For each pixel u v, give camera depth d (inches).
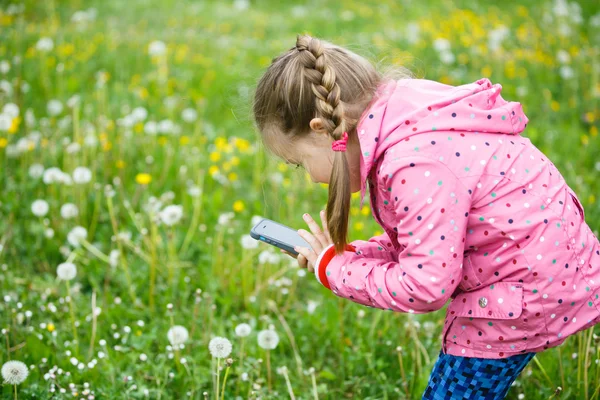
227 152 173.0
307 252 80.6
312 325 117.3
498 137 72.6
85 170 137.1
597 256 74.8
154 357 109.9
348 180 70.2
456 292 76.5
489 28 275.4
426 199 67.1
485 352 74.3
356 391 105.1
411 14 302.8
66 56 218.4
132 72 220.5
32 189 149.4
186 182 157.0
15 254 133.0
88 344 111.6
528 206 70.3
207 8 307.6
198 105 198.2
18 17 258.8
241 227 147.9
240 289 126.7
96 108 185.9
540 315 71.3
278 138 75.9
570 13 280.7
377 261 74.4
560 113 204.7
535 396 99.2
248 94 87.4
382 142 71.1
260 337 100.3
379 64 80.1
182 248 137.9
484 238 70.8
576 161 172.4
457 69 231.9
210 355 108.1
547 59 239.9
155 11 290.8
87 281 130.0
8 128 148.7
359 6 314.7
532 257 70.1
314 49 72.4
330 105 69.4
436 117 70.3
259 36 271.6
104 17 275.6
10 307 114.8
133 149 167.8
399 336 112.3
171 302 122.8
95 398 98.0
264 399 100.0
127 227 143.7
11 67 203.8
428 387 81.3
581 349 99.9
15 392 89.0
